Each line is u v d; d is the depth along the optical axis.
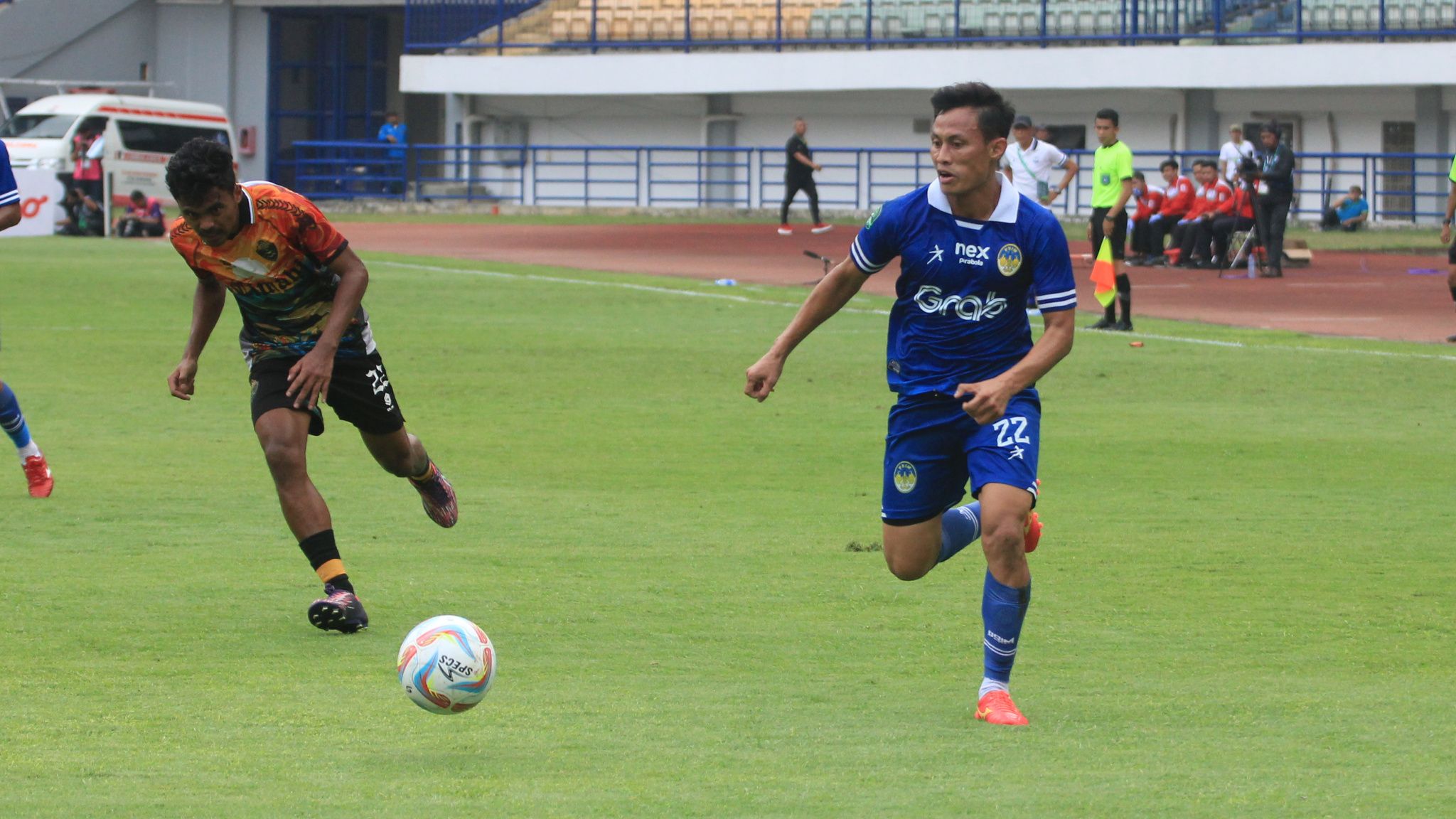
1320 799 11.38
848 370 39.28
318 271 17.48
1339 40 99.06
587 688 14.68
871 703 14.25
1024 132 49.28
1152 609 18.09
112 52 130.12
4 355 40.16
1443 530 22.39
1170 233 72.94
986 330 14.58
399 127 117.38
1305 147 101.25
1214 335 46.09
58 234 89.81
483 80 114.69
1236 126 80.69
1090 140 105.38
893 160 110.31
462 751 12.62
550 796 11.45
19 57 126.62
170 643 16.27
